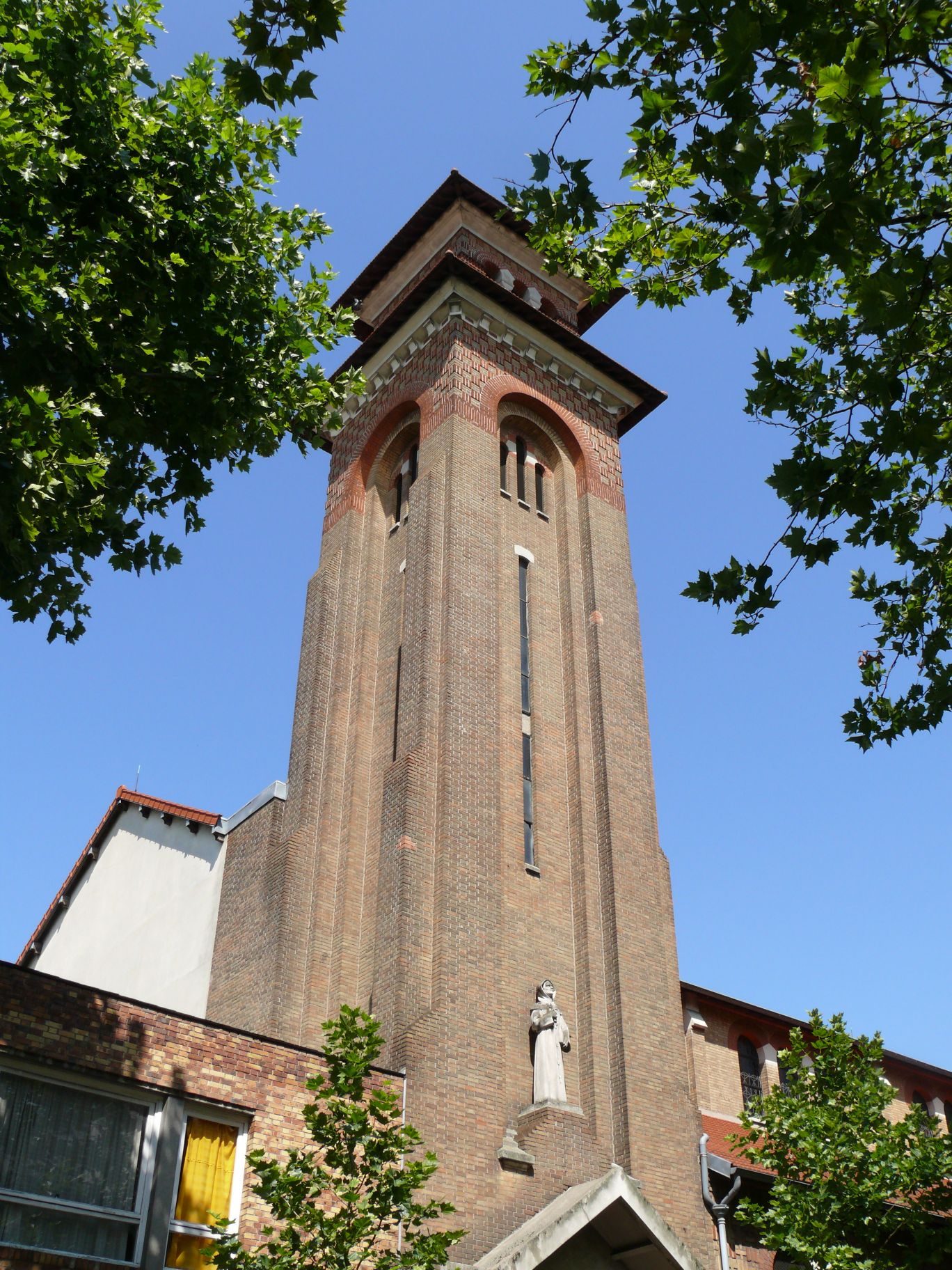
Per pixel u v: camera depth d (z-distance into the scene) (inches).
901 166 492.1
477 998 869.8
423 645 1049.5
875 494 500.1
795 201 425.7
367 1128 593.9
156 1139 650.2
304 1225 563.5
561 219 525.3
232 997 1023.6
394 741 1086.4
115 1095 650.8
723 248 581.6
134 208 608.1
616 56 493.0
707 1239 876.0
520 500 1256.8
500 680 1087.0
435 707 1018.1
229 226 659.4
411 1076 810.2
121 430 599.5
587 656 1154.7
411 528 1162.0
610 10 479.8
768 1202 949.8
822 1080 894.4
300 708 1172.5
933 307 539.5
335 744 1122.0
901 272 439.5
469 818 952.9
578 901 1009.5
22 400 514.3
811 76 468.1
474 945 892.0
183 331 642.8
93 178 604.4
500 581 1152.8
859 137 406.6
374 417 1338.6
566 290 1512.1
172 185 639.1
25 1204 598.5
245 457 673.0
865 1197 804.0
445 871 912.3
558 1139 829.2
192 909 1162.0
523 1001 920.3
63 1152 621.3
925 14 409.7
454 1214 740.7
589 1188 767.1
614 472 1325.0
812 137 411.2
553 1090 857.5
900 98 460.4
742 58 406.3
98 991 658.8
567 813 1067.9
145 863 1278.3
